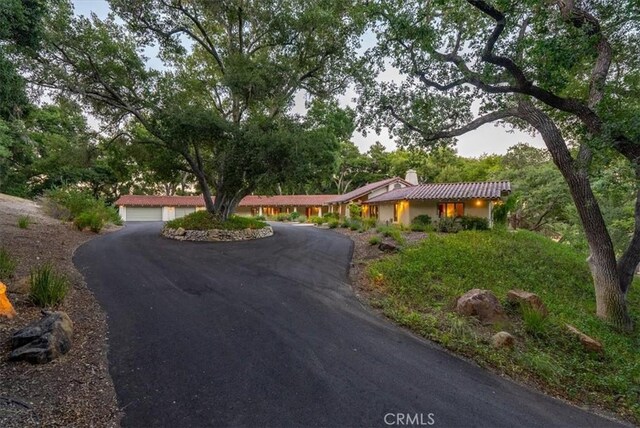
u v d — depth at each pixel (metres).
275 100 14.52
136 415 2.99
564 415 3.52
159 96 13.12
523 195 22.83
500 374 4.25
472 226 16.06
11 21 6.43
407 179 29.03
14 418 2.74
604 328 7.11
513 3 5.46
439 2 5.98
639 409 3.98
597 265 7.69
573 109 6.32
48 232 11.64
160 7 13.46
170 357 4.09
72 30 11.16
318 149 13.52
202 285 7.23
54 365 3.63
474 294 6.35
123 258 9.48
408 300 6.90
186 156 15.09
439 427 3.05
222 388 3.48
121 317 5.28
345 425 2.99
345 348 4.60
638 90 6.45
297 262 9.94
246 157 13.57
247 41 16.36
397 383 3.78
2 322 4.27
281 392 3.46
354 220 21.11
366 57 8.14
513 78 6.99
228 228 15.12
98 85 12.96
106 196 36.59
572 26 5.72
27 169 25.91
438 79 7.85
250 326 5.16
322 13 12.55
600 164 6.02
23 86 7.50
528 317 6.02
